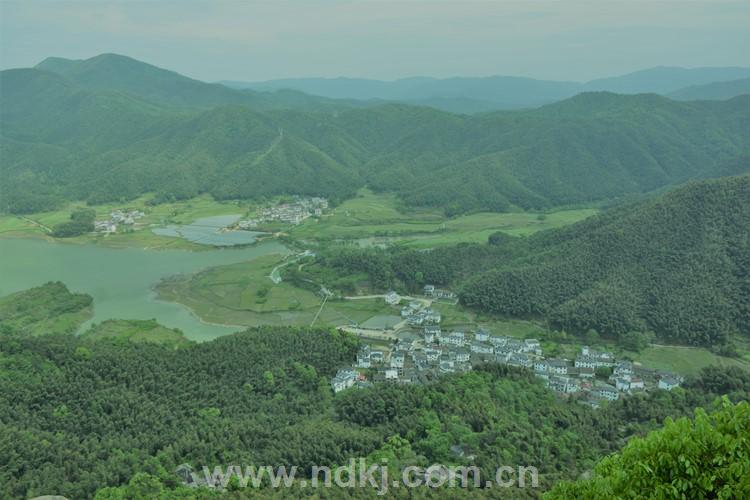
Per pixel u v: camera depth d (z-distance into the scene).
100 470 121.25
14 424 139.50
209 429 142.12
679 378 184.50
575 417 152.75
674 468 46.72
